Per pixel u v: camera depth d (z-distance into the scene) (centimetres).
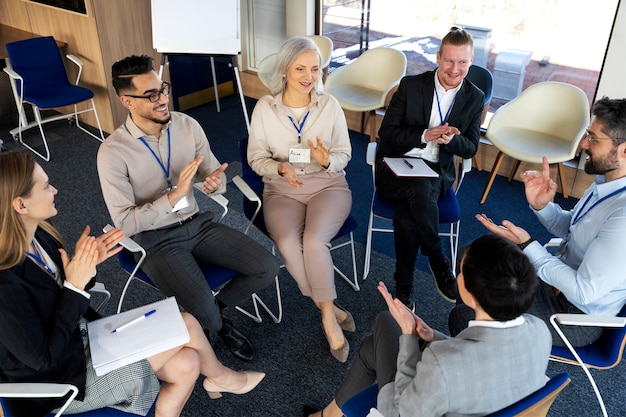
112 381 175
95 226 359
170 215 244
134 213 228
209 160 263
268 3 528
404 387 155
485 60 443
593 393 244
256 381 232
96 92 488
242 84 579
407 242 278
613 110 189
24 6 507
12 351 160
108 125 498
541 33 405
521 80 432
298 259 255
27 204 162
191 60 527
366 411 174
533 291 133
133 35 475
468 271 138
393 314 168
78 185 407
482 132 438
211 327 237
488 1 420
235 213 375
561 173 384
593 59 389
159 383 196
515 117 386
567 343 191
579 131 353
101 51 459
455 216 285
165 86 231
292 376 250
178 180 248
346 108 427
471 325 141
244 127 509
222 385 222
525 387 140
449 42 274
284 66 262
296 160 271
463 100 289
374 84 456
